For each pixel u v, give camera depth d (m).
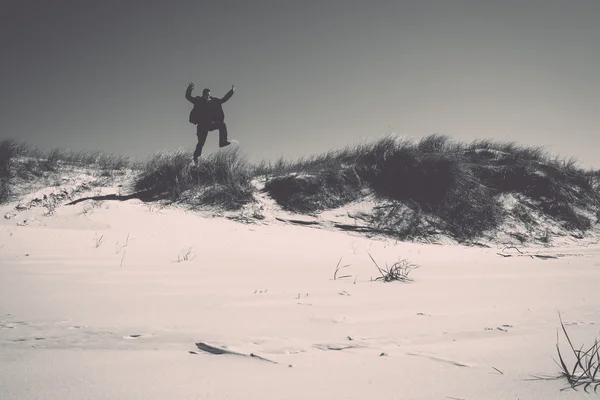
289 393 1.78
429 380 1.98
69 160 12.75
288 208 10.70
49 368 2.09
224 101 11.00
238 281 5.14
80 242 7.39
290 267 6.37
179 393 1.75
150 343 2.65
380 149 12.46
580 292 4.75
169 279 5.11
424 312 3.68
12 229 7.81
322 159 13.30
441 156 11.56
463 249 9.22
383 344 2.69
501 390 1.84
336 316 3.48
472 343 2.73
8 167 11.05
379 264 6.95
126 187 11.12
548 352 2.51
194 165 11.40
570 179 12.73
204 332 2.92
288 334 2.90
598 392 1.81
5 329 2.91
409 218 10.52
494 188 11.83
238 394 1.75
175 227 8.88
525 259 7.95
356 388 1.85
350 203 11.01
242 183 11.30
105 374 2.00
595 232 11.01
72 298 3.96
